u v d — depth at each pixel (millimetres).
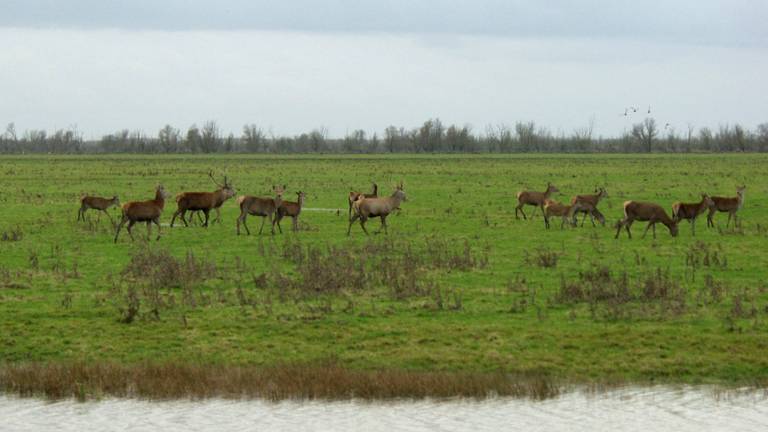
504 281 43938
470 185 119062
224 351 33812
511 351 33531
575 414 28562
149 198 97750
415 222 71188
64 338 35125
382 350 33781
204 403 29766
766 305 38312
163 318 37094
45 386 30750
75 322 36656
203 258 50656
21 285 42938
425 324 35969
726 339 34094
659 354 33094
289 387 30344
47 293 41562
